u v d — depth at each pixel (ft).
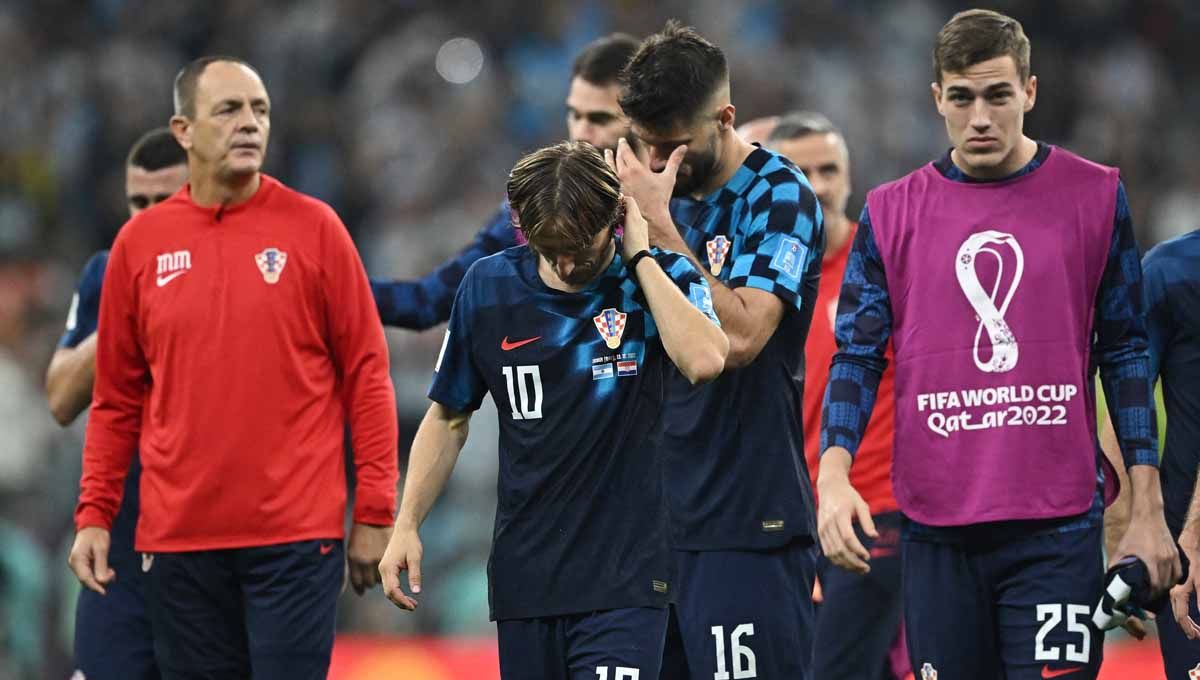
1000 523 60.03
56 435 133.69
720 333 56.90
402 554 58.70
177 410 67.72
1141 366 60.54
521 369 58.34
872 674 79.05
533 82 190.70
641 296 58.23
